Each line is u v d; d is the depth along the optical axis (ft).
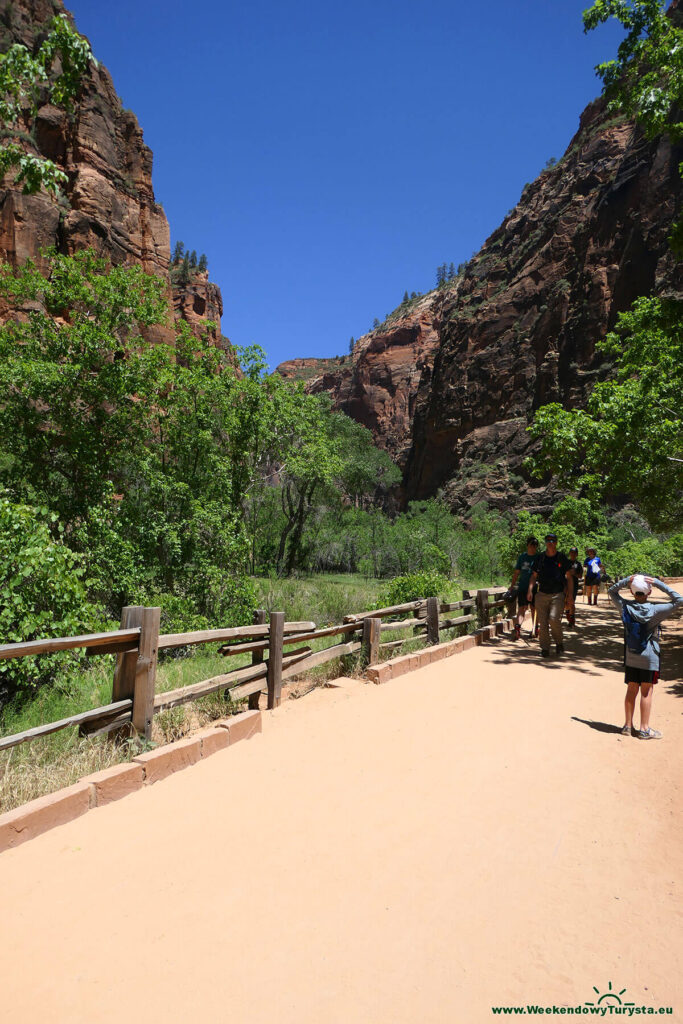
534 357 256.11
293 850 11.27
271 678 21.21
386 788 14.35
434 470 300.20
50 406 55.77
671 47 31.09
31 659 20.59
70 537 49.52
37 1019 7.00
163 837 11.67
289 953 8.31
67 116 206.18
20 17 181.57
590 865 11.05
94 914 9.14
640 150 231.30
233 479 58.13
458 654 31.94
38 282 59.36
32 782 13.07
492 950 8.50
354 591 68.13
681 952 8.61
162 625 40.40
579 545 80.38
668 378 40.45
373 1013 7.23
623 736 18.53
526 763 16.16
